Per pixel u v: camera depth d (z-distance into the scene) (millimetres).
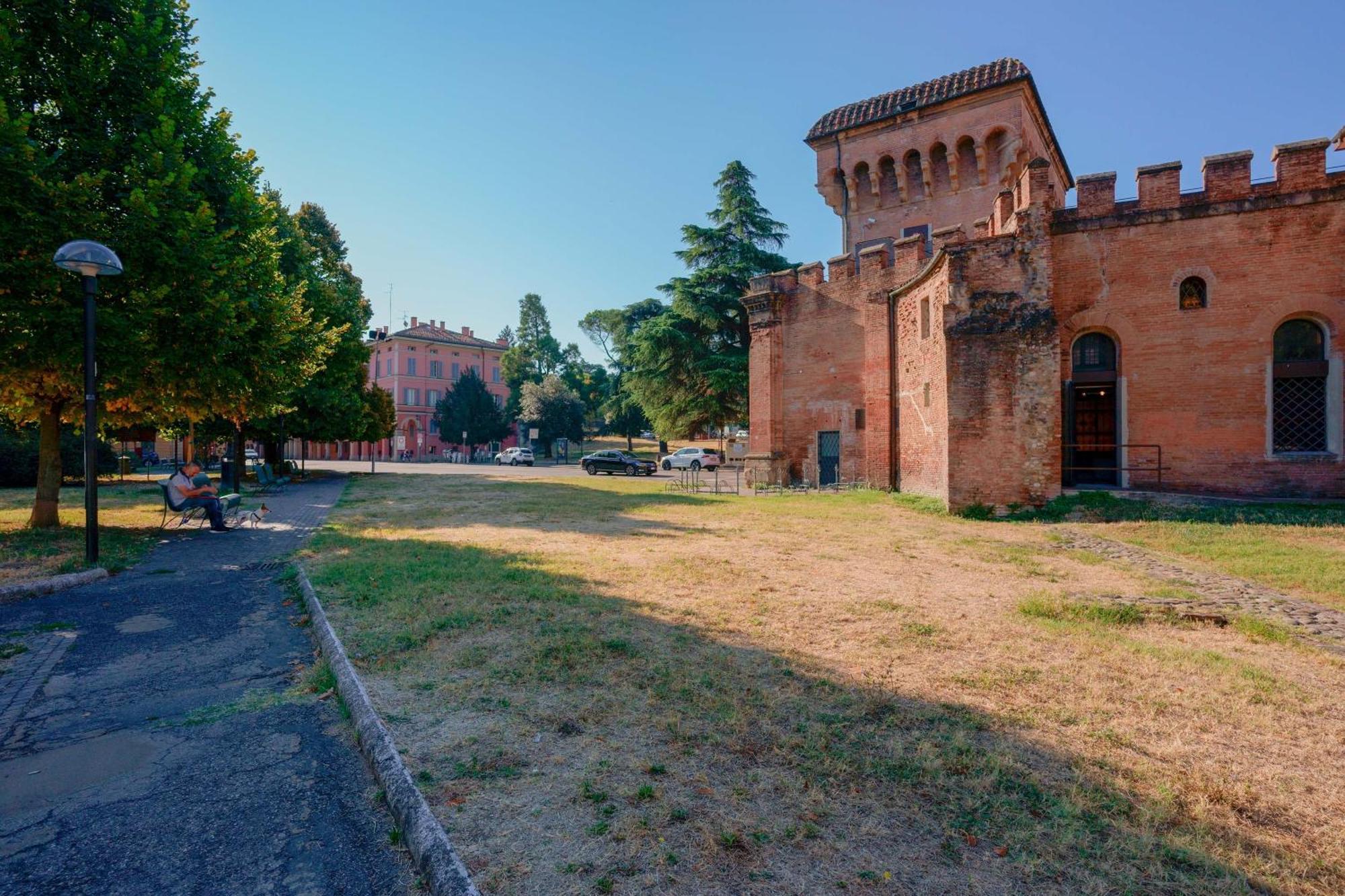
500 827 2875
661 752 3578
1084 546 10891
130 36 11633
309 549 10297
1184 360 14789
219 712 4379
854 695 4387
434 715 4055
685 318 41938
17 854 2816
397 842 2930
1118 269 15281
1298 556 9438
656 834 2824
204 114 13000
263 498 20719
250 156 14078
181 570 8953
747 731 3840
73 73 10883
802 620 6258
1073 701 4348
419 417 79438
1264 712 4227
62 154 10453
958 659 5156
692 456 41531
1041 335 14531
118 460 30719
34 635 6047
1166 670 4957
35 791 3346
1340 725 4070
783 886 2506
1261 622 6184
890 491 21359
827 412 24344
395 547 10516
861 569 8922
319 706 4465
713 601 6973
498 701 4273
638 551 10250
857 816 2986
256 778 3502
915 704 4254
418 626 5859
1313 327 14258
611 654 5180
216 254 11664
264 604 7242
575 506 18094
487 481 31453
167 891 2594
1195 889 2529
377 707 4172
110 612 6863
